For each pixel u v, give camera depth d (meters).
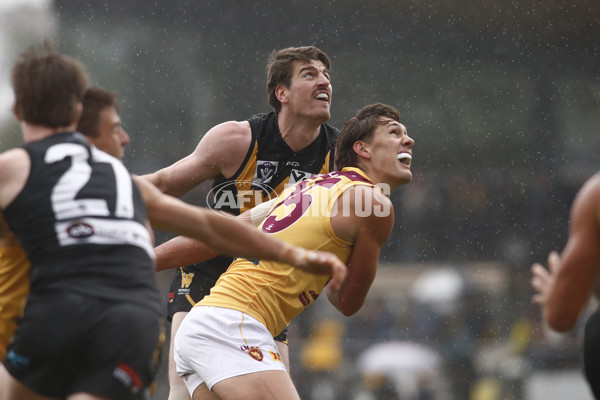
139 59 58.47
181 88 58.97
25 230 8.23
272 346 11.82
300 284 12.12
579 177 57.94
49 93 8.69
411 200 55.94
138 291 8.26
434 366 37.00
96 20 58.59
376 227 12.14
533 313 44.69
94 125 9.70
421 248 53.88
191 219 9.14
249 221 14.16
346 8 60.53
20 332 8.15
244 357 11.55
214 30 59.84
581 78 61.31
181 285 15.65
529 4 59.75
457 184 57.38
